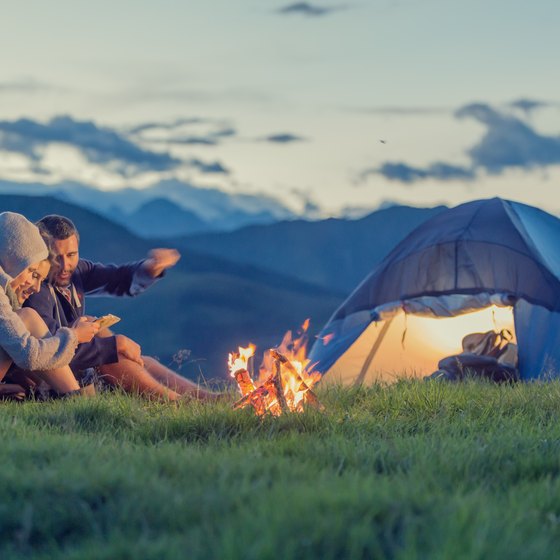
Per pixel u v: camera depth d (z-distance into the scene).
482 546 3.29
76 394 7.31
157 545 3.42
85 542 3.66
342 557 3.38
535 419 6.69
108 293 9.09
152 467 4.57
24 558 3.60
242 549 3.29
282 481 4.19
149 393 7.82
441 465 4.82
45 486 4.11
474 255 13.72
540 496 4.21
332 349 14.60
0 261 7.36
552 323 13.07
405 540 3.44
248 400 6.85
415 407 7.39
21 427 5.95
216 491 4.05
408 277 13.99
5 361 7.32
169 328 111.38
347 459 5.08
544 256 13.83
